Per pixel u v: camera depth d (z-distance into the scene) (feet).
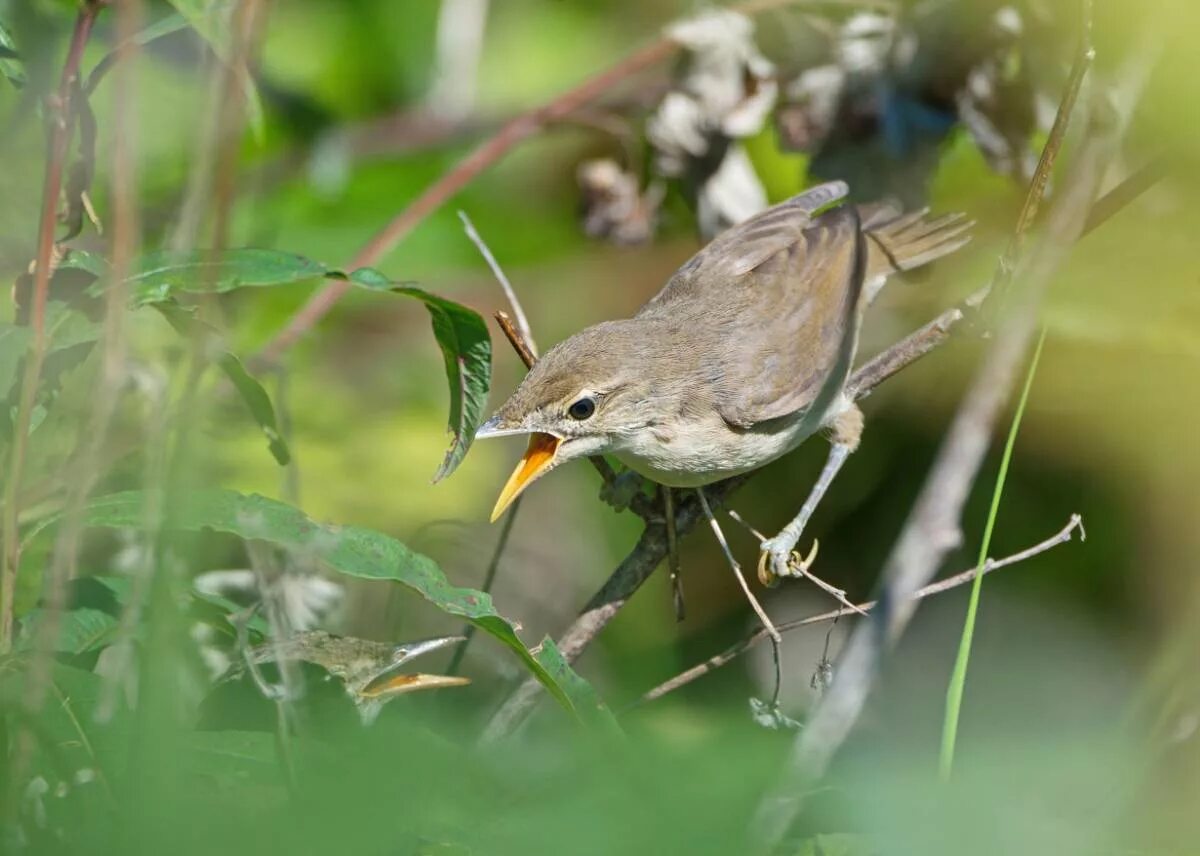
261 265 20.51
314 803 17.04
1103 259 37.11
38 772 17.61
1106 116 27.81
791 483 46.50
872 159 36.40
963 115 34.96
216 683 21.43
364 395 47.19
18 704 17.24
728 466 31.12
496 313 30.27
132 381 25.88
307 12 52.34
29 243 25.57
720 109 36.19
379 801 17.56
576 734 19.76
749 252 33.68
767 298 32.40
